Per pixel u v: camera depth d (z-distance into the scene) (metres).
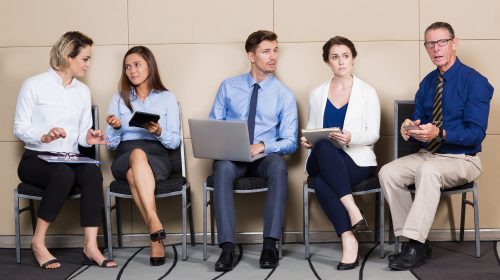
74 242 4.12
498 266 3.35
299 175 4.08
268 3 4.04
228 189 3.48
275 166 3.54
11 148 4.11
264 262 3.38
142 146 3.79
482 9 3.99
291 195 4.09
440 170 3.31
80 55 3.68
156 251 3.53
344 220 3.37
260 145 3.65
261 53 3.77
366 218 4.06
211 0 4.05
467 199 4.05
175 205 4.11
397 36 4.02
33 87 3.69
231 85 3.90
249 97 3.87
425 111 3.67
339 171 3.37
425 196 3.29
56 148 3.68
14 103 4.09
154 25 4.07
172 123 3.85
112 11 4.07
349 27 4.03
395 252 3.54
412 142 3.82
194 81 4.08
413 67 4.02
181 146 3.91
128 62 3.82
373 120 3.63
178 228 4.12
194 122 3.56
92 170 3.57
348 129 3.63
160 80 3.93
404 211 3.47
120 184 3.61
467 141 3.39
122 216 4.11
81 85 3.81
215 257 3.70
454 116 3.52
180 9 4.06
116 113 3.86
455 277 3.13
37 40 4.07
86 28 4.07
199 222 4.12
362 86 3.68
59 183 3.49
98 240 4.12
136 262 3.60
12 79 4.09
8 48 4.08
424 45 3.70
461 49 4.01
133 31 4.07
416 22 4.01
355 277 3.18
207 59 4.07
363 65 4.04
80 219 3.79
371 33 4.02
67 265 3.56
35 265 3.59
